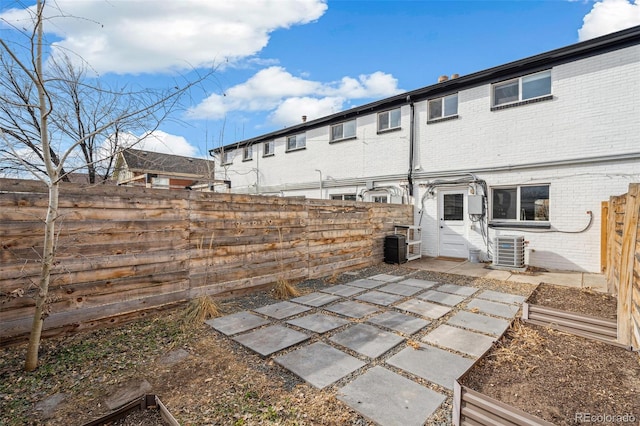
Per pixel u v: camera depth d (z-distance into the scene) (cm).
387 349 319
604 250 654
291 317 415
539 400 199
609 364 246
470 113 848
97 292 356
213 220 470
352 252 730
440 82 914
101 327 359
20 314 308
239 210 504
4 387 245
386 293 532
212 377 268
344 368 282
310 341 341
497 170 800
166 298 415
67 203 334
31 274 312
